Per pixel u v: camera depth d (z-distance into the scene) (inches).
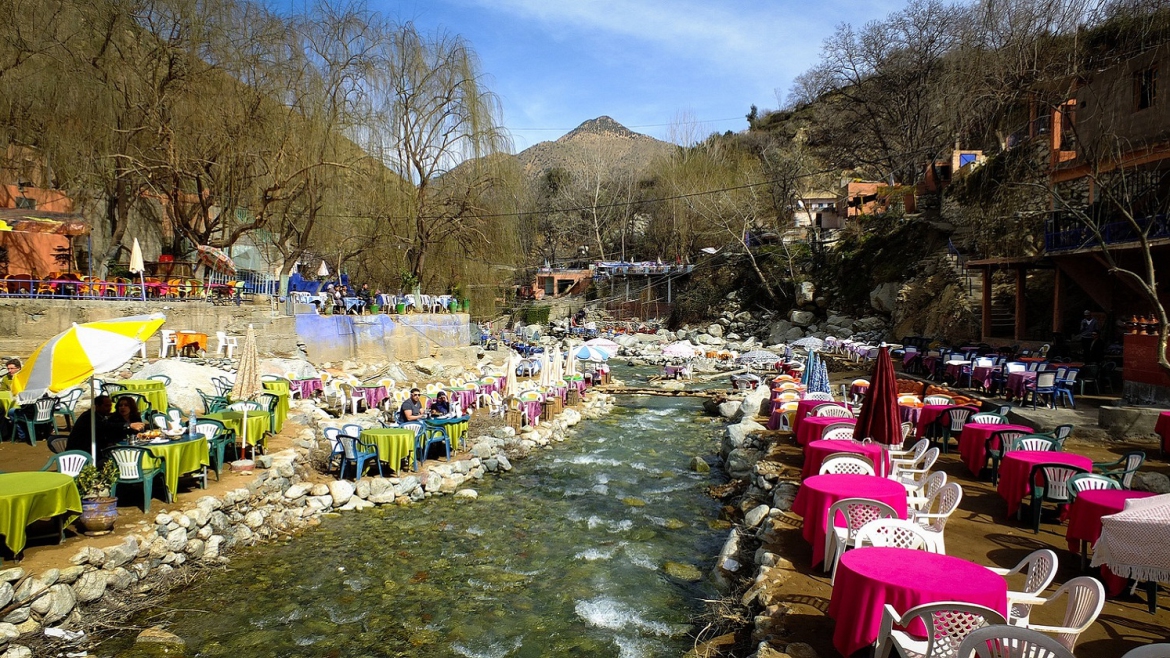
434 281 1168.2
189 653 266.7
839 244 1904.5
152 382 524.4
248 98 853.8
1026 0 647.1
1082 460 343.3
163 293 815.7
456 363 1071.0
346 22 989.2
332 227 1032.8
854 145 2273.6
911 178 1945.1
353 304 972.6
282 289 951.6
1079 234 764.0
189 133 816.9
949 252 1346.0
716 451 665.6
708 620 292.2
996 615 167.8
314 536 404.2
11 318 662.5
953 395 688.4
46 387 304.0
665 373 1323.8
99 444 356.5
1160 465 424.2
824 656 215.6
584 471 578.2
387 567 360.5
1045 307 1056.2
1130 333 576.1
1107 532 209.6
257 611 305.0
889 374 366.3
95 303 705.0
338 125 960.9
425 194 1135.0
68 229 746.2
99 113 735.7
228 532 376.2
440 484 509.4
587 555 380.8
